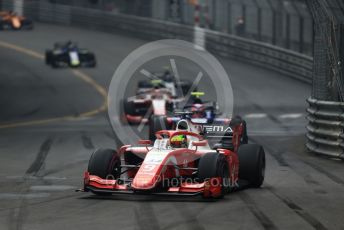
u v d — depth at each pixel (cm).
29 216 3622
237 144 4844
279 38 19062
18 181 4900
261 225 3391
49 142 7656
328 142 6184
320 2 6222
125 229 3300
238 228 3325
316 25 6494
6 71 17650
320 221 3497
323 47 6391
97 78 16562
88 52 17900
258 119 10594
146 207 3819
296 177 5069
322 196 4234
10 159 6225
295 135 8325
